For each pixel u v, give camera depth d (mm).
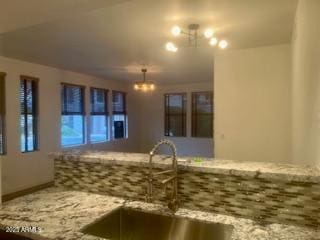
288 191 1446
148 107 9250
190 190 1690
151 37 3729
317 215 1390
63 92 6316
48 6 1911
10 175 4988
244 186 1548
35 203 1747
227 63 4473
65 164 2090
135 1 2570
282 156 4121
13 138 5047
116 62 5379
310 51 1950
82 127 6949
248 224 1451
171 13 2881
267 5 2670
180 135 8797
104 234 1541
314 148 1832
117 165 1894
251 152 4324
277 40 3883
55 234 1298
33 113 5551
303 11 2283
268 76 4188
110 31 3461
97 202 1777
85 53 4645
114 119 8258
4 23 2215
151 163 1708
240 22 3154
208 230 1501
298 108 2840
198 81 8086
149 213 1648
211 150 8266
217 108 4551
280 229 1381
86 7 1943
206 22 3146
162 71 6422
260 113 4254
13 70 5039
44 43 4020
